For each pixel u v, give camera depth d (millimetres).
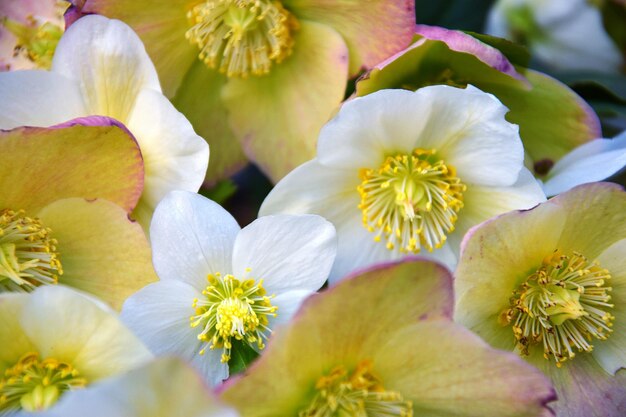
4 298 397
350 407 406
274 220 419
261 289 420
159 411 381
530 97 459
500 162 437
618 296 442
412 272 391
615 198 426
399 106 430
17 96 433
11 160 417
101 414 377
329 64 454
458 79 457
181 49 460
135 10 450
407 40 444
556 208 424
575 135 462
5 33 463
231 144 465
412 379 409
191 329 418
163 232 420
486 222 419
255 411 399
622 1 524
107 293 431
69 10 445
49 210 428
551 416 404
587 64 539
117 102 439
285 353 394
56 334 402
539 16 533
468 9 522
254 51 459
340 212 444
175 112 433
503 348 438
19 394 407
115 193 431
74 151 420
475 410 409
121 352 402
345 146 434
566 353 441
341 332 399
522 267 433
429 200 441
